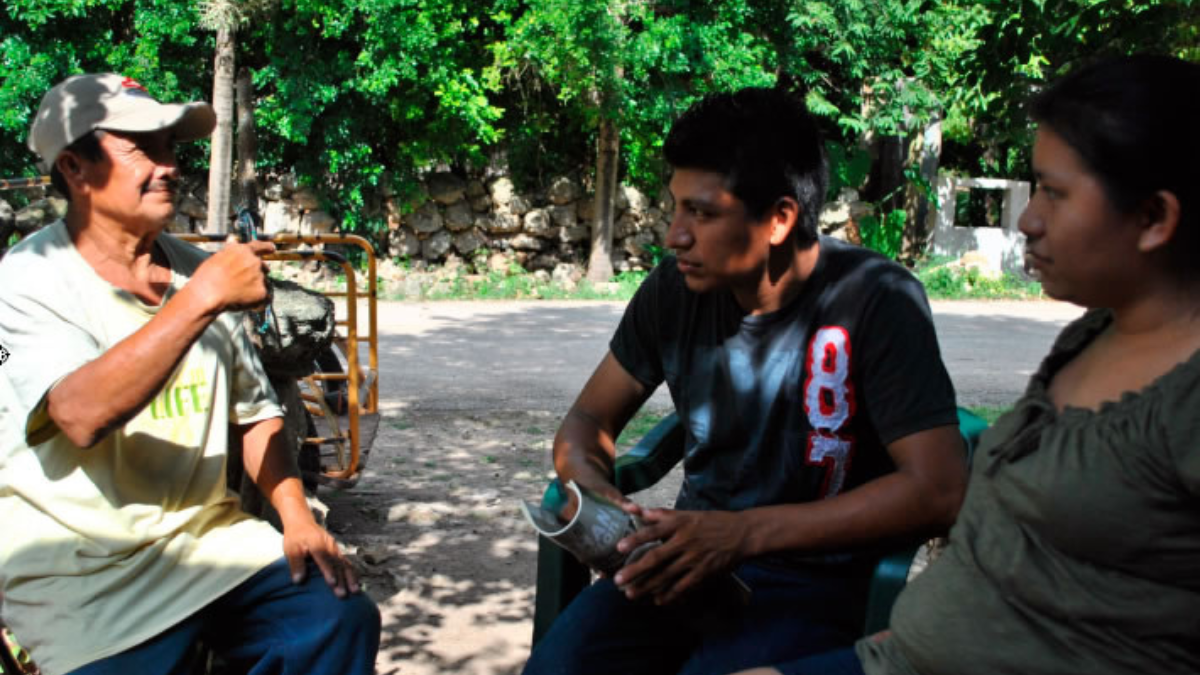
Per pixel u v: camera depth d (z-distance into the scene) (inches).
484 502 213.3
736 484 95.3
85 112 91.1
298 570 97.0
